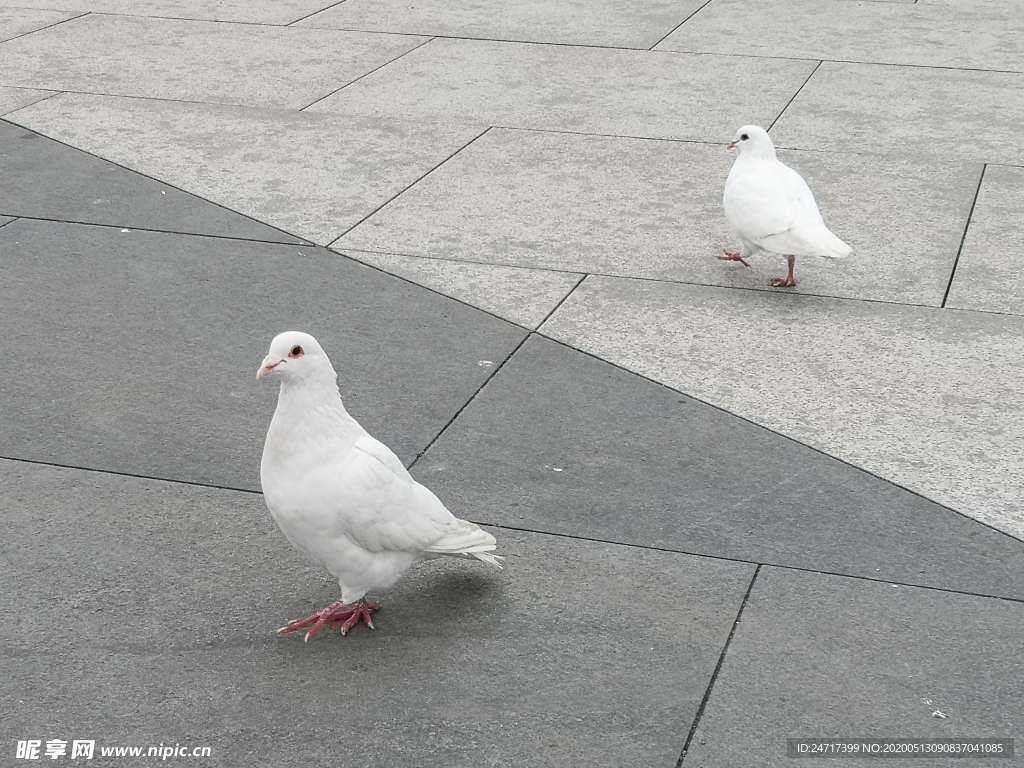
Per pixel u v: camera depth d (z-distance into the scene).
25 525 2.85
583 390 3.18
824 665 2.62
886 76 4.67
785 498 2.91
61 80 4.59
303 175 4.00
